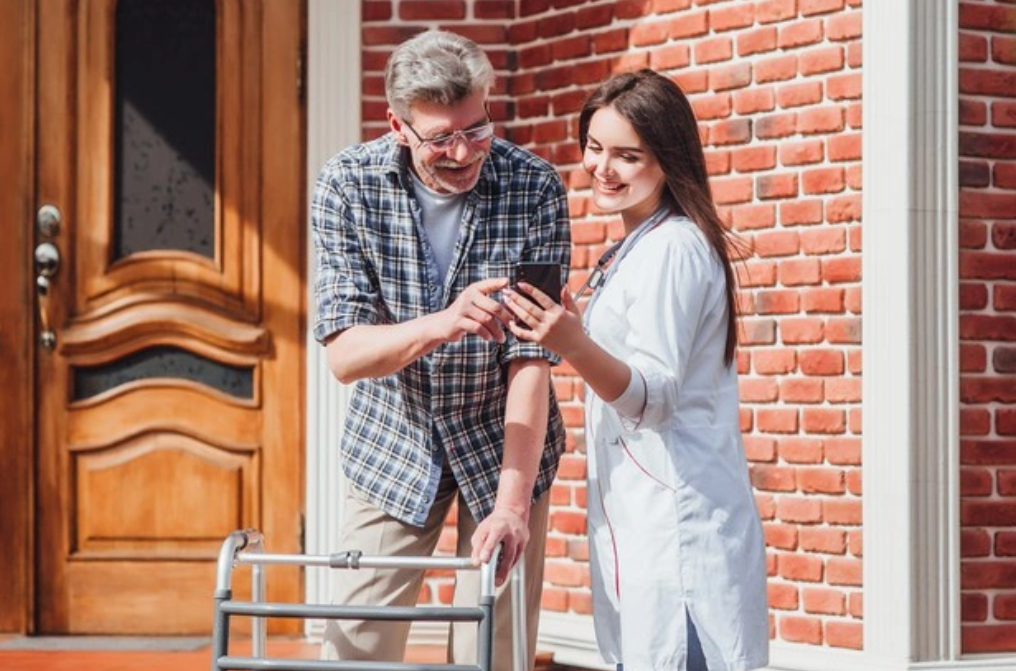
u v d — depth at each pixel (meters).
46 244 7.37
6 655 6.88
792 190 6.38
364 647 3.93
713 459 3.78
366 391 3.97
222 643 3.44
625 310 3.74
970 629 6.15
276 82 7.38
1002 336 6.20
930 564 6.09
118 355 7.38
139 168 7.41
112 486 7.38
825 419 6.28
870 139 6.14
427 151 3.56
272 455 7.37
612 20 6.93
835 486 6.25
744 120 6.53
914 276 6.07
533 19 7.21
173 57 7.42
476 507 3.88
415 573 3.95
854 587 6.20
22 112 7.36
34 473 7.36
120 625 7.36
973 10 6.14
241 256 7.39
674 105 3.85
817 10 6.30
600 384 3.57
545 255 3.82
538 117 7.19
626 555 3.77
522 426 3.72
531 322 3.48
